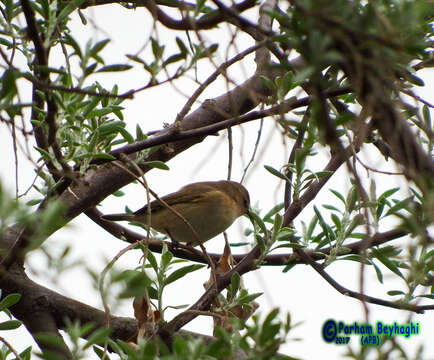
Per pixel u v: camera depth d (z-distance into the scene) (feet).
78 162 29.43
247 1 26.16
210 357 20.56
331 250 33.50
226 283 32.78
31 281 35.63
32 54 28.22
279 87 27.96
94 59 23.07
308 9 16.80
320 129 18.30
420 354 18.49
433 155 26.00
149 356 20.29
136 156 34.83
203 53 22.11
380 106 17.20
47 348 29.40
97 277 18.21
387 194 31.60
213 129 30.22
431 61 26.50
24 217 16.57
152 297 28.89
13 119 22.80
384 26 17.42
